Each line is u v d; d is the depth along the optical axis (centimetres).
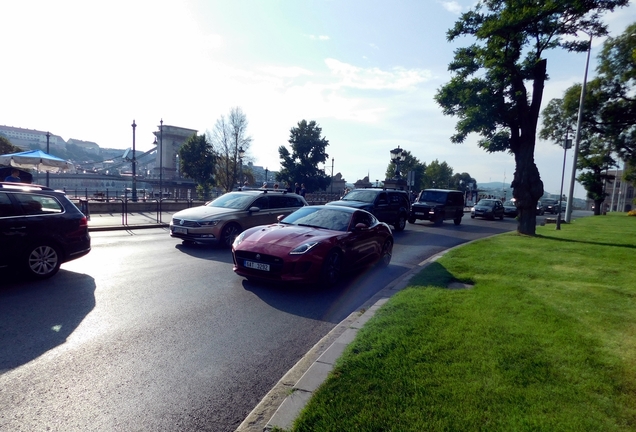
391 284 697
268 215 1198
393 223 1730
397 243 1338
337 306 591
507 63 1354
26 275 659
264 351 422
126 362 383
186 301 586
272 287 686
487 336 418
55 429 275
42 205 684
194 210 1127
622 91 2239
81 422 284
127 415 296
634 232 1884
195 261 888
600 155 2881
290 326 501
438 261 890
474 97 1405
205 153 5322
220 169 5253
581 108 2203
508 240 1335
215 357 402
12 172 1328
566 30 1380
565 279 727
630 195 9419
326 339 452
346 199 1681
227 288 667
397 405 284
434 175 7919
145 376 356
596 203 5250
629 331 448
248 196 1212
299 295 646
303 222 815
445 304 538
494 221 2814
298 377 353
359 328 456
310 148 6062
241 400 323
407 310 509
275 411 285
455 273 763
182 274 755
